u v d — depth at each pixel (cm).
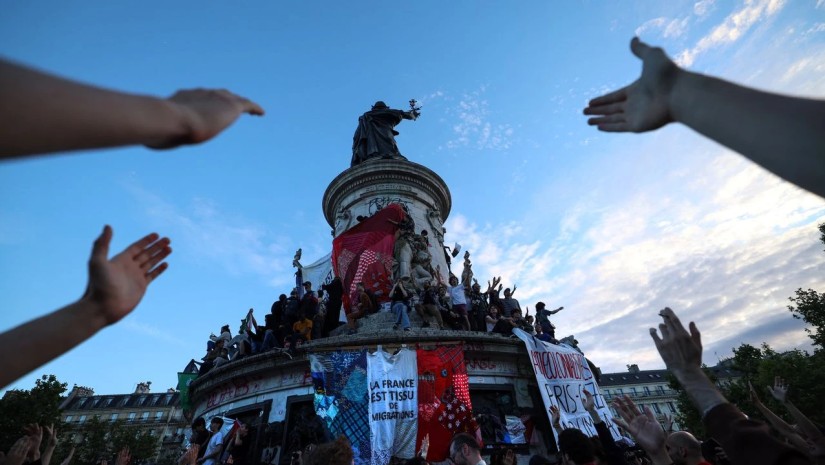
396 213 1742
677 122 146
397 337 1155
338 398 1038
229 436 1020
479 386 1159
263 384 1195
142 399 8356
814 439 476
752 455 230
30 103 64
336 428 1002
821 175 93
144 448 5981
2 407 3781
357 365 1077
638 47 169
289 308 1343
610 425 1205
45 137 67
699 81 136
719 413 258
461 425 1019
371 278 1577
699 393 273
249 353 1362
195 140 113
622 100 167
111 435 5984
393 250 1653
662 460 361
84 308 170
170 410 8019
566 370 1248
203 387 1342
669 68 151
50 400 4025
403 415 1007
